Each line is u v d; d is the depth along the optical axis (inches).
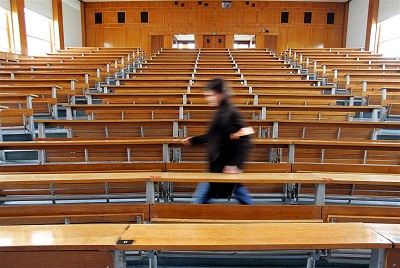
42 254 45.1
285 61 352.8
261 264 76.7
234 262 76.3
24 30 378.6
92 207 68.3
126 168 93.5
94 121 123.8
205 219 68.1
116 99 178.1
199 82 219.0
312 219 68.2
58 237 47.4
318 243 45.8
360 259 71.6
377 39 454.3
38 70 255.0
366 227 51.8
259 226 52.4
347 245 45.6
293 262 76.8
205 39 543.5
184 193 99.3
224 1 530.6
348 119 150.1
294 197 98.3
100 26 545.6
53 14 468.1
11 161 129.8
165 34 540.7
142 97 177.8
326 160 119.0
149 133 136.0
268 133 138.2
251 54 382.9
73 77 225.1
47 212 67.7
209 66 305.7
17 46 372.2
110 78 283.1
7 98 156.5
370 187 97.1
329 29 533.6
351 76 227.5
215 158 77.7
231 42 540.4
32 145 96.3
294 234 49.1
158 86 195.5
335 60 319.6
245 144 76.2
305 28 534.0
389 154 115.1
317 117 152.6
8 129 139.3
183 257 75.0
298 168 94.3
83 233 48.9
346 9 526.9
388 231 50.1
